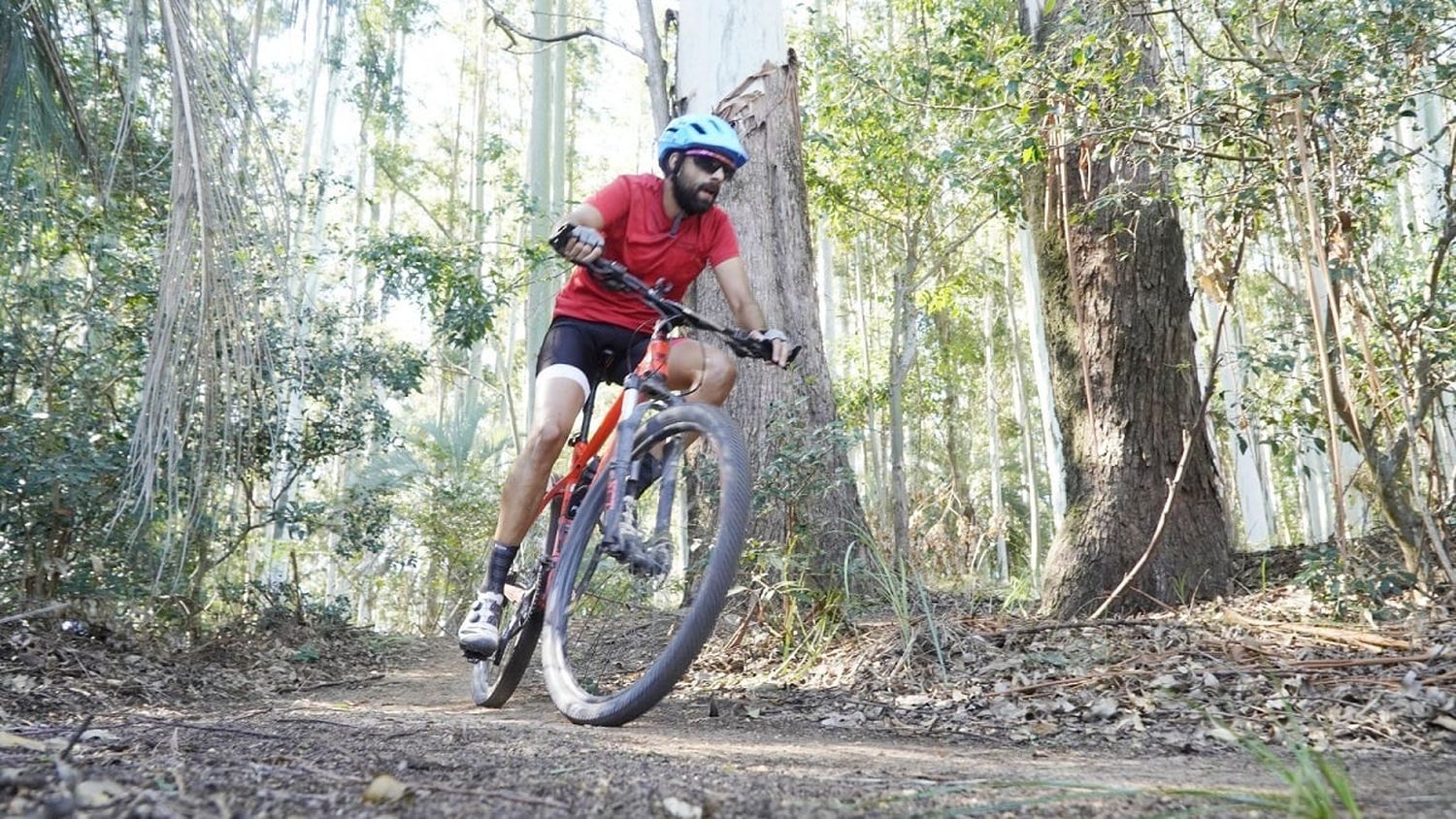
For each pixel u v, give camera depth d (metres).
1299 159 4.40
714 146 3.11
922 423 23.23
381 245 9.63
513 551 3.42
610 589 4.96
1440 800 1.71
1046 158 5.52
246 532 7.33
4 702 3.81
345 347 8.38
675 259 3.29
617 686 4.70
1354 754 2.63
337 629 8.06
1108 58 4.89
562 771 1.95
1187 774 2.15
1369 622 4.32
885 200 13.16
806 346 7.38
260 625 7.39
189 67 4.18
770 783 1.90
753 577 5.01
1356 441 4.76
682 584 6.02
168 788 1.58
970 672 4.16
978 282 20.69
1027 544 22.80
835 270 23.16
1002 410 27.66
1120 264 5.85
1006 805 1.65
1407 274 5.98
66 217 6.04
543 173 21.14
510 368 23.69
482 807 1.58
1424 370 4.54
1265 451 16.56
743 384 7.04
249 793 1.58
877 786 1.87
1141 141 4.91
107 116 5.39
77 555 5.86
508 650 3.83
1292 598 5.10
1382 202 6.14
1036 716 3.56
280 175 4.33
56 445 5.91
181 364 4.16
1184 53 5.11
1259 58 4.46
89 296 6.21
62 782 1.55
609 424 3.33
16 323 5.93
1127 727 3.26
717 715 3.82
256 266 5.02
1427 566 4.55
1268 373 5.85
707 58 7.65
